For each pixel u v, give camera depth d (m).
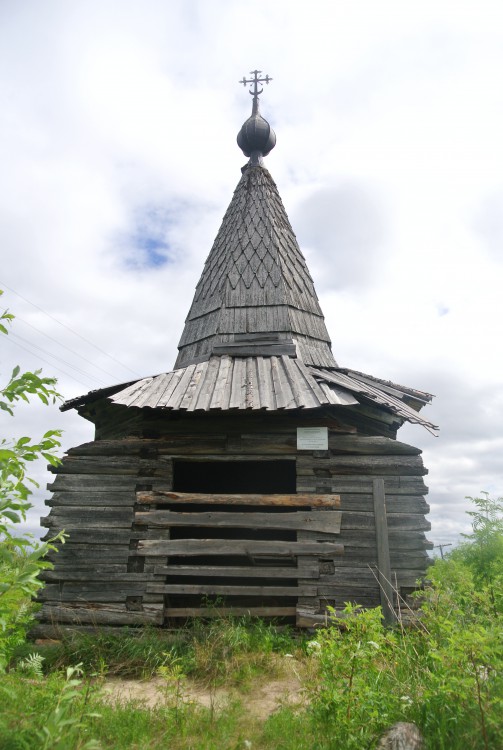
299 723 4.79
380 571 8.46
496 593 6.09
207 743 4.50
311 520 8.71
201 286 13.62
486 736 3.72
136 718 4.96
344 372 12.22
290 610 8.45
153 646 7.42
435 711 4.12
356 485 8.95
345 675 4.59
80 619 8.30
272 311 12.27
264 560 11.24
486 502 10.91
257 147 15.46
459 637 4.23
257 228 13.59
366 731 4.16
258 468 13.23
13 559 3.68
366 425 10.12
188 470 13.25
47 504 8.84
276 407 8.59
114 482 9.00
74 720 3.43
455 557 11.75
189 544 8.62
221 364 10.85
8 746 3.38
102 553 8.62
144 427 9.29
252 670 6.66
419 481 8.96
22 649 7.41
